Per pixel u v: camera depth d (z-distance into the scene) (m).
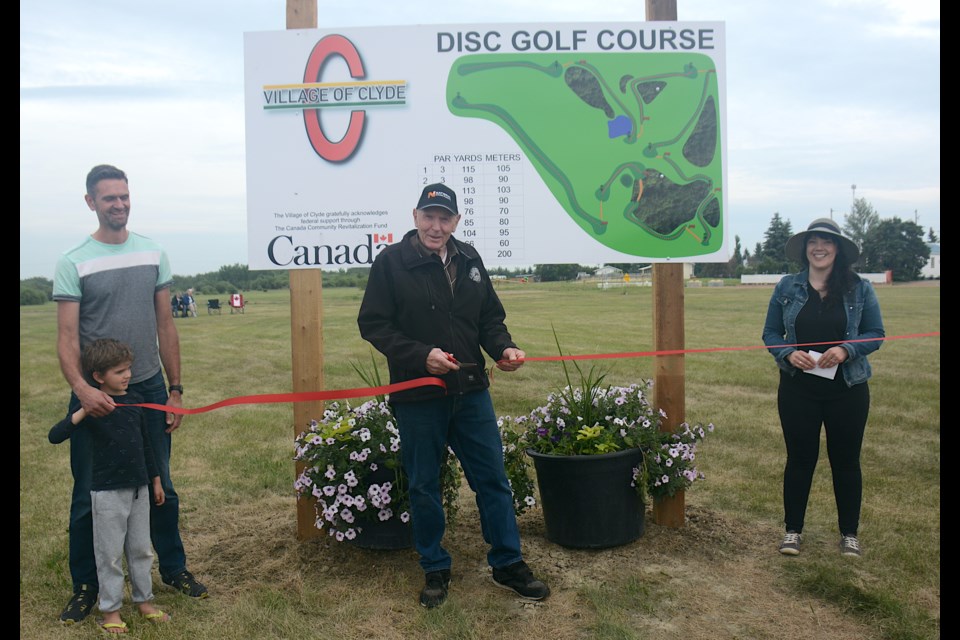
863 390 4.00
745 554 4.05
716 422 7.67
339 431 3.97
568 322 20.31
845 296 3.97
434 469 3.55
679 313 4.41
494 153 4.32
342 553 4.07
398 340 3.38
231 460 6.37
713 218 4.39
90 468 3.36
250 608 3.42
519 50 4.30
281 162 4.30
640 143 4.36
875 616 3.31
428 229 3.45
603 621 3.25
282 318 27.06
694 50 4.35
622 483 4.09
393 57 4.28
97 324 3.33
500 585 3.68
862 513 4.68
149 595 3.37
